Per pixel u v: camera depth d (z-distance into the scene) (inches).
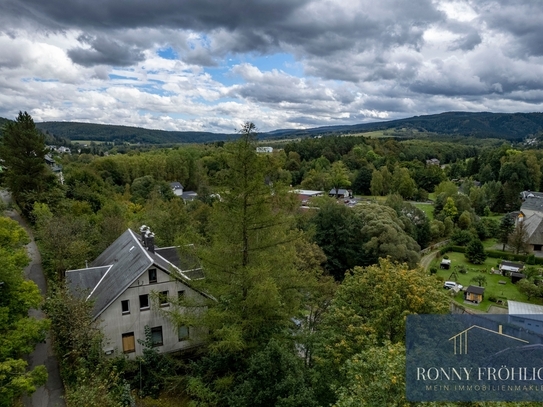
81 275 1021.2
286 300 776.3
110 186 2994.6
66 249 1236.5
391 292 703.7
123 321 874.8
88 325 781.9
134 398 770.2
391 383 424.8
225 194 724.0
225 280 739.4
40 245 1483.8
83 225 1444.4
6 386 587.2
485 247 2427.4
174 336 927.0
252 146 711.7
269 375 583.2
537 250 2218.3
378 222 1760.6
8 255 816.3
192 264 834.8
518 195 3427.7
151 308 900.0
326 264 1704.0
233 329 667.4
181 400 798.5
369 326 671.1
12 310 711.7
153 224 1695.4
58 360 872.3
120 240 1238.9
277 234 765.9
